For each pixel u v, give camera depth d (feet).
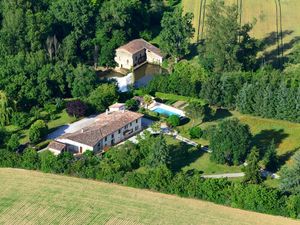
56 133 654.53
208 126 649.61
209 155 611.47
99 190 546.26
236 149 588.50
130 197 536.42
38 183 557.33
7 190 546.67
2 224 502.38
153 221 504.43
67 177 566.77
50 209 520.42
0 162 585.63
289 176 533.14
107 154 596.29
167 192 543.80
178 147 623.77
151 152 585.22
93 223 501.97
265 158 589.32
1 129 638.94
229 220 506.07
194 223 501.97
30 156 582.35
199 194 535.19
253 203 519.19
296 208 511.81
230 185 536.01
